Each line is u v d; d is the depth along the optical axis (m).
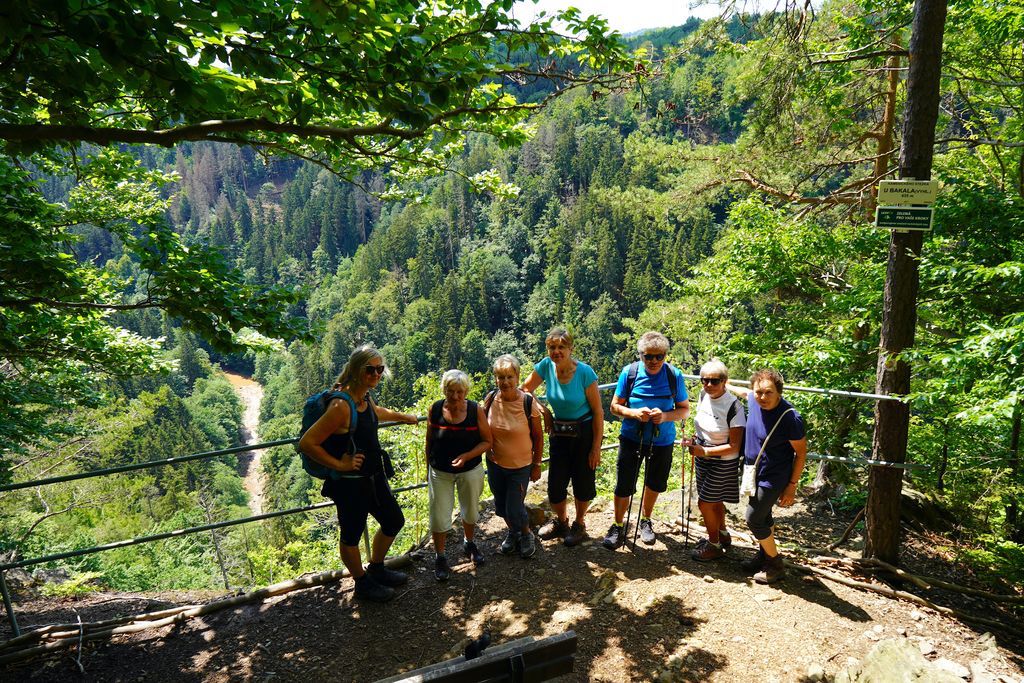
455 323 100.56
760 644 3.29
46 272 5.32
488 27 3.80
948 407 6.83
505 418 3.96
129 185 8.30
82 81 2.79
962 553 5.12
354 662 3.30
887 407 4.27
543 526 4.61
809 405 7.91
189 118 3.53
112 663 3.38
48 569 9.12
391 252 124.19
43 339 7.17
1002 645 3.52
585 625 3.48
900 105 9.48
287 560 22.33
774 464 3.74
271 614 3.77
